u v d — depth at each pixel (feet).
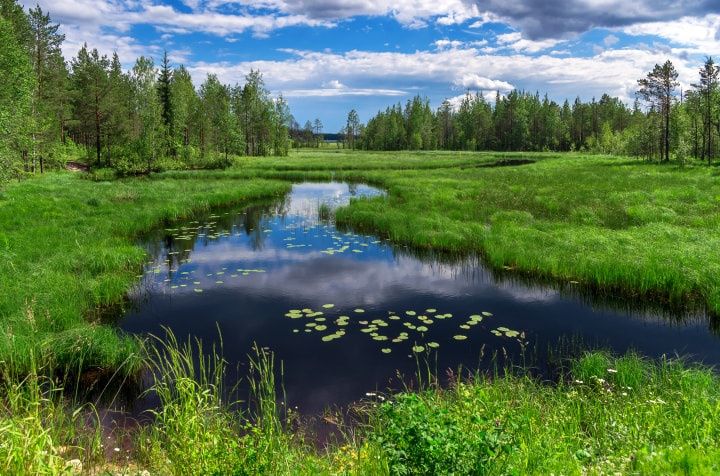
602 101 353.72
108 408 20.59
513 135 320.91
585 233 48.29
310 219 70.54
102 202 69.82
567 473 12.07
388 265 45.16
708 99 144.15
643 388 20.20
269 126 231.91
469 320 31.07
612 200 68.90
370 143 379.76
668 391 19.39
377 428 16.93
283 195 97.86
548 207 65.67
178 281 40.09
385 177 119.34
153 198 77.20
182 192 86.69
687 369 22.30
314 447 17.35
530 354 26.03
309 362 25.16
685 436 14.14
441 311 32.83
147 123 132.67
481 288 38.01
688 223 52.60
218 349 26.86
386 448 11.85
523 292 36.99
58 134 135.64
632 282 35.60
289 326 30.22
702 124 162.20
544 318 31.53
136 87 165.17
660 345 27.14
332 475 13.61
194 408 15.67
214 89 209.05
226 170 141.08
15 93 90.79
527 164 166.30
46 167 127.75
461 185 94.07
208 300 35.29
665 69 151.74
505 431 13.20
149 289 37.93
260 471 12.61
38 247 43.21
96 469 15.37
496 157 225.56
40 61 125.29
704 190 76.59
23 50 103.71
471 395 18.31
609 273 36.60
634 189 79.97
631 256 39.06
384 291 37.29
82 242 46.26
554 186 88.38
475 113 341.41
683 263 36.32
